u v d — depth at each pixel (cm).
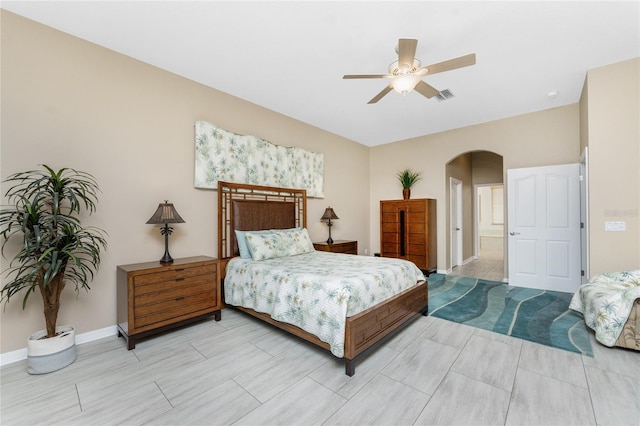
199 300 283
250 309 290
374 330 221
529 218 433
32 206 195
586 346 235
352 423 152
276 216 419
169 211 279
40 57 232
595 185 309
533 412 158
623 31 242
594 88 307
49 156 236
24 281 194
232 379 194
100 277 259
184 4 212
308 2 208
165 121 308
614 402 165
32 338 212
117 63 274
